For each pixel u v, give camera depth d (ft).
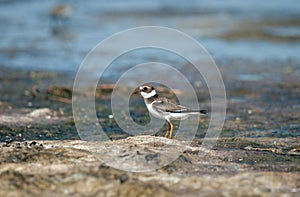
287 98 59.31
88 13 121.70
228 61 79.00
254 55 82.94
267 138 43.04
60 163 30.96
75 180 28.27
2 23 107.96
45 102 57.31
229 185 28.19
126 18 114.93
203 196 26.71
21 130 45.16
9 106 54.85
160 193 26.96
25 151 33.32
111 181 28.12
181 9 127.24
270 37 95.76
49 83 66.28
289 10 123.44
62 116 51.06
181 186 28.04
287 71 72.69
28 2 132.16
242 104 56.75
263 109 54.60
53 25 105.91
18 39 94.27
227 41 92.84
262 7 128.77
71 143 36.22
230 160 34.45
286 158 35.47
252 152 36.83
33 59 79.82
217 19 113.29
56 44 90.22
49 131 45.16
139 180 28.55
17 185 27.76
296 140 42.34
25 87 64.34
